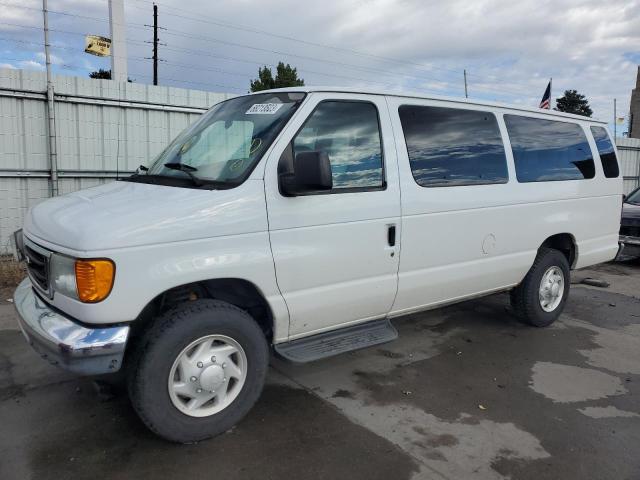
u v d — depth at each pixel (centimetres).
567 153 561
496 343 525
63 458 312
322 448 327
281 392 404
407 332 554
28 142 824
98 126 879
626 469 312
